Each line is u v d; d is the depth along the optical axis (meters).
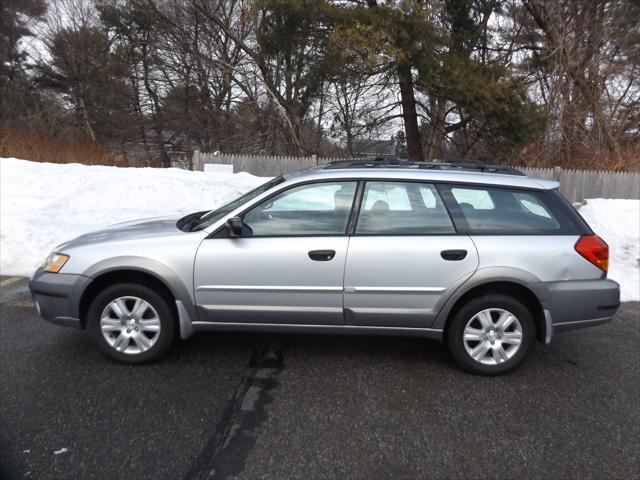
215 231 3.86
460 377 3.90
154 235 3.96
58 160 14.91
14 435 2.98
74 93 28.06
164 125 25.98
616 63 18.97
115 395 3.49
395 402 3.50
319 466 2.79
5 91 27.78
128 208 9.42
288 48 16.36
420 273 3.76
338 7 15.27
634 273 7.22
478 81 14.65
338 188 3.95
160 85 25.75
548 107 17.20
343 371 3.97
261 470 2.74
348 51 14.47
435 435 3.11
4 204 8.77
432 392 3.65
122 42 24.53
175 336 4.05
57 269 3.90
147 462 2.78
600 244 3.89
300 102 18.55
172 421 3.19
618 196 15.70
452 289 3.77
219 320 3.90
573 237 3.86
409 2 13.97
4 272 6.59
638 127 20.17
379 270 3.77
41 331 4.62
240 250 3.80
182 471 2.71
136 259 3.79
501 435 3.13
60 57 27.88
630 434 3.18
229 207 4.25
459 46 16.62
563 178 15.65
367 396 3.58
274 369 3.97
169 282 3.79
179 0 22.89
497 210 3.93
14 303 5.39
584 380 3.92
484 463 2.85
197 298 3.84
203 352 4.26
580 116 18.48
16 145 14.44
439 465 2.82
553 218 3.93
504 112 14.87
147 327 3.91
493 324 3.86
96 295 3.97
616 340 4.81
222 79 24.12
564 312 3.80
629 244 8.28
